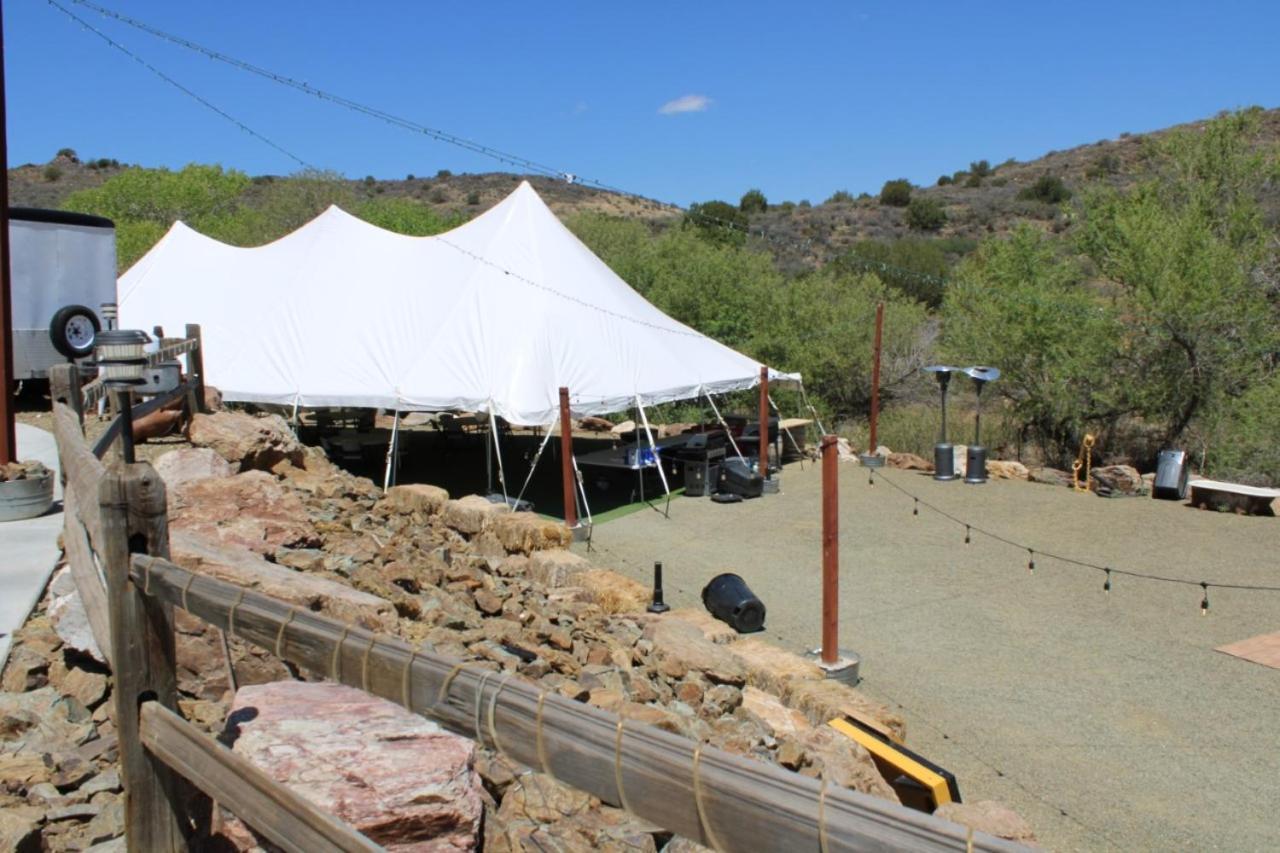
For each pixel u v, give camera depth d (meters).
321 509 8.38
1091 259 22.28
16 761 3.74
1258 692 8.61
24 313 13.99
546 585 9.57
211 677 4.25
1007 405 22.31
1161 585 11.73
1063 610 10.88
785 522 14.95
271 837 2.28
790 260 46.38
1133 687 8.77
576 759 1.82
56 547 6.61
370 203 38.56
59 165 66.56
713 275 27.14
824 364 25.12
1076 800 6.81
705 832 1.62
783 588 11.66
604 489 17.27
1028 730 7.92
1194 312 17.84
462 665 2.09
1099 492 16.92
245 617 2.54
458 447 20.03
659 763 1.69
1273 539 13.77
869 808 1.43
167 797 2.87
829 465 8.71
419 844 3.06
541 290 16.72
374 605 5.42
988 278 22.64
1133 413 19.78
